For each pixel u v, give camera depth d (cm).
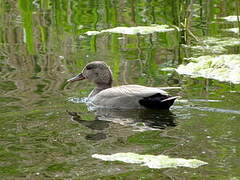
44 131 1034
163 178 824
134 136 1012
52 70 1497
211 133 1012
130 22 1964
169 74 1461
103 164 877
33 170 860
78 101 1252
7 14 2075
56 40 1794
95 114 1166
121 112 1195
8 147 954
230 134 1005
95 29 1895
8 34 1852
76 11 2098
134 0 2234
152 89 1221
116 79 1425
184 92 1295
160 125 1077
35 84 1363
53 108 1180
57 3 2194
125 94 1231
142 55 1634
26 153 927
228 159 891
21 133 1022
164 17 2025
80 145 963
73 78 1386
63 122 1092
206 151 925
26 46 1733
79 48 1714
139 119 1130
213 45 1733
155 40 1811
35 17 2033
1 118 1104
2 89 1313
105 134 1023
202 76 1445
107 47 1728
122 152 929
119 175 836
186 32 1844
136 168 860
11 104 1192
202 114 1127
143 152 928
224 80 1403
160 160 886
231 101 1210
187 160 887
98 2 2216
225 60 1540
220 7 2142
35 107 1178
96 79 1382
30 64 1548
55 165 876
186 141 976
